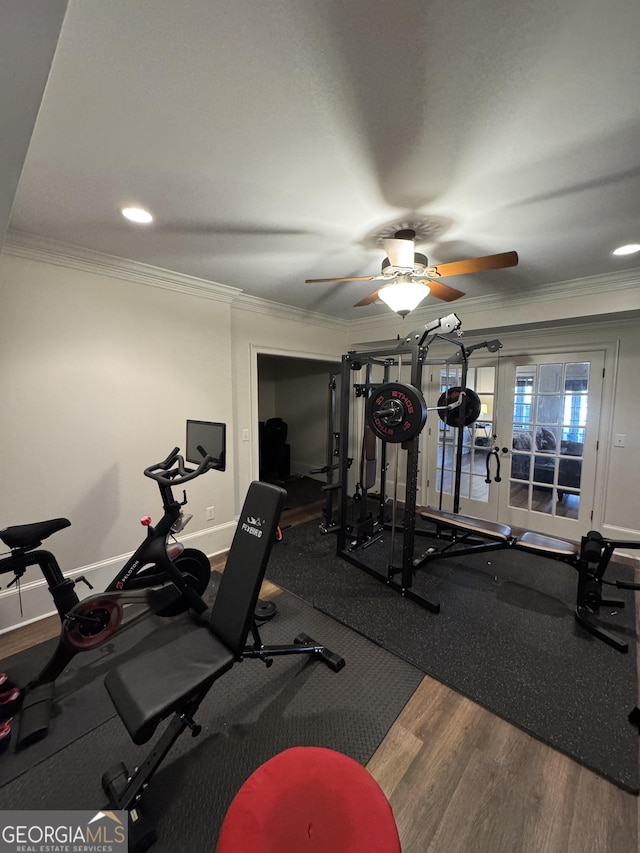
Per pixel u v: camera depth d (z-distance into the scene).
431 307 3.78
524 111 1.17
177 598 2.25
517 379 3.90
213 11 0.87
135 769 1.45
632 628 2.30
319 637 2.23
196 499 3.26
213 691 1.83
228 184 1.61
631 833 1.23
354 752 1.51
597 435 3.45
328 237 2.15
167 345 2.92
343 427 3.28
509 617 2.43
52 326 2.37
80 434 2.53
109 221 1.97
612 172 1.50
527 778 1.40
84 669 1.99
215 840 1.22
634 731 1.59
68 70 1.02
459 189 1.63
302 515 4.47
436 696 1.80
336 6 0.85
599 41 0.93
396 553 3.41
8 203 1.26
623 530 3.37
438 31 0.92
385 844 0.88
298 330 4.13
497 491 4.11
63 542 2.51
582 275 2.80
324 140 1.32
